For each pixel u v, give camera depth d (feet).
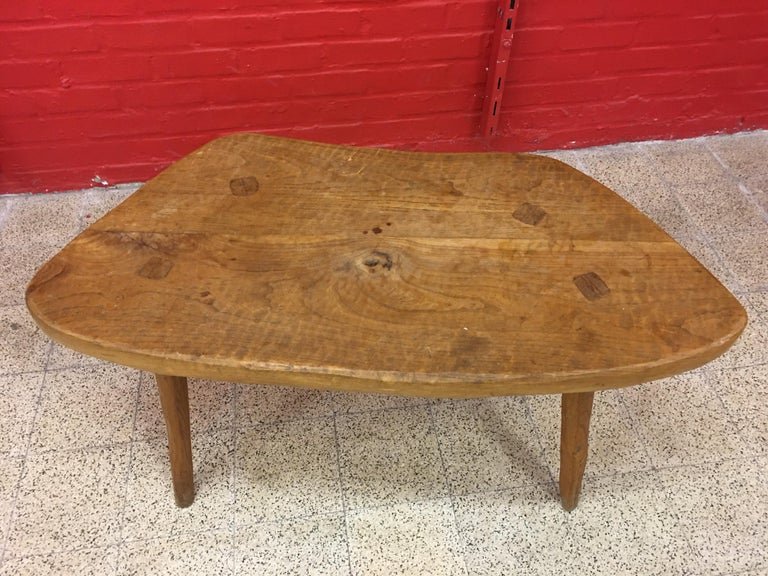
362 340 3.66
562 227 4.36
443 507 4.88
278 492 4.96
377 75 7.06
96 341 3.63
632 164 7.89
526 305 3.84
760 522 4.80
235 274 4.01
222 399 5.52
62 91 6.68
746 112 8.12
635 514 4.84
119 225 4.32
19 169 7.18
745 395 5.57
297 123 7.32
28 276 6.51
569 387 3.57
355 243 4.23
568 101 7.66
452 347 3.62
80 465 5.10
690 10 7.09
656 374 3.59
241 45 6.64
